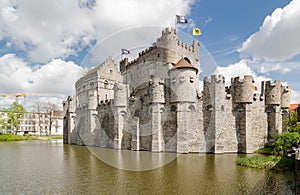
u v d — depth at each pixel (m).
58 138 88.00
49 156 33.97
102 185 17.28
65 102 64.44
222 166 23.97
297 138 28.17
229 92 37.00
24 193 15.77
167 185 17.08
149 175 20.25
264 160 24.47
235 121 35.53
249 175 19.97
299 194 14.07
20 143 63.94
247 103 35.09
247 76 35.12
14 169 23.92
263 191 15.57
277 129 36.69
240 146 35.16
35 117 117.69
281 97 38.97
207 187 16.52
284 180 18.28
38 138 84.94
